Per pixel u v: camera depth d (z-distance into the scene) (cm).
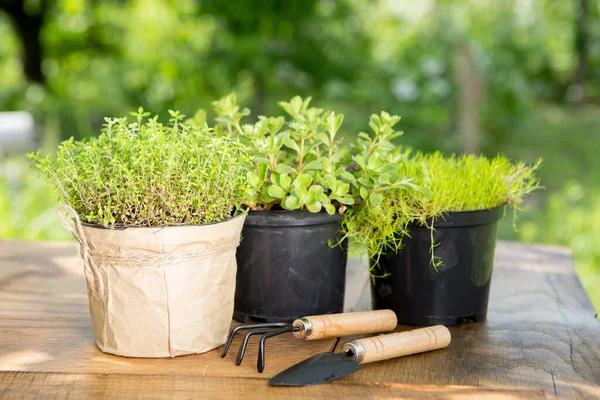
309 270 119
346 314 111
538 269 163
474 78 441
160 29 695
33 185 290
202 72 630
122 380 98
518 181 126
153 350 105
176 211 100
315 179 118
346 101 469
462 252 119
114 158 100
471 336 117
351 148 133
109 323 105
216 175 101
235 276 112
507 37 602
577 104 1091
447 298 120
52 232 265
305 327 106
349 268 163
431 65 442
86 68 813
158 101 668
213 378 99
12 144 339
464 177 125
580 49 1109
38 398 92
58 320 125
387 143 126
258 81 588
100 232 99
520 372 102
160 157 99
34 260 170
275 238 116
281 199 117
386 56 630
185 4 669
